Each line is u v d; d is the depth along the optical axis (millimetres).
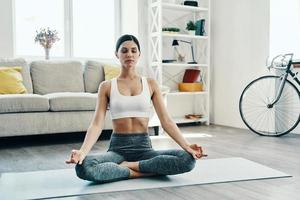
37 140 3861
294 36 4359
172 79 5246
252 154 2982
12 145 3551
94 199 1824
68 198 1845
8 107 3445
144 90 2248
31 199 1824
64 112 3711
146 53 5094
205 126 4984
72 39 4973
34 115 3578
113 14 5230
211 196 1864
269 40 4398
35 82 4273
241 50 4809
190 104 5418
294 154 2980
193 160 2107
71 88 4375
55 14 4883
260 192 1933
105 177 2043
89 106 3773
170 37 5219
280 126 4348
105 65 4617
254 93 4598
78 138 4000
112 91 2213
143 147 2219
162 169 2115
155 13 4863
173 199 1818
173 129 2197
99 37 5152
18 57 4379
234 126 4945
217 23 5207
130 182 2104
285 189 1988
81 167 1962
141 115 2223
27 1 4715
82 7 5043
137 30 5023
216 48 5234
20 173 2361
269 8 4379
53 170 2443
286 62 4121
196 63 5137
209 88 5211
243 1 4750
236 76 4902
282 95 4328
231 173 2311
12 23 4340
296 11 4328
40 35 4461
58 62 4430
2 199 1818
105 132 4305
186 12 5336
